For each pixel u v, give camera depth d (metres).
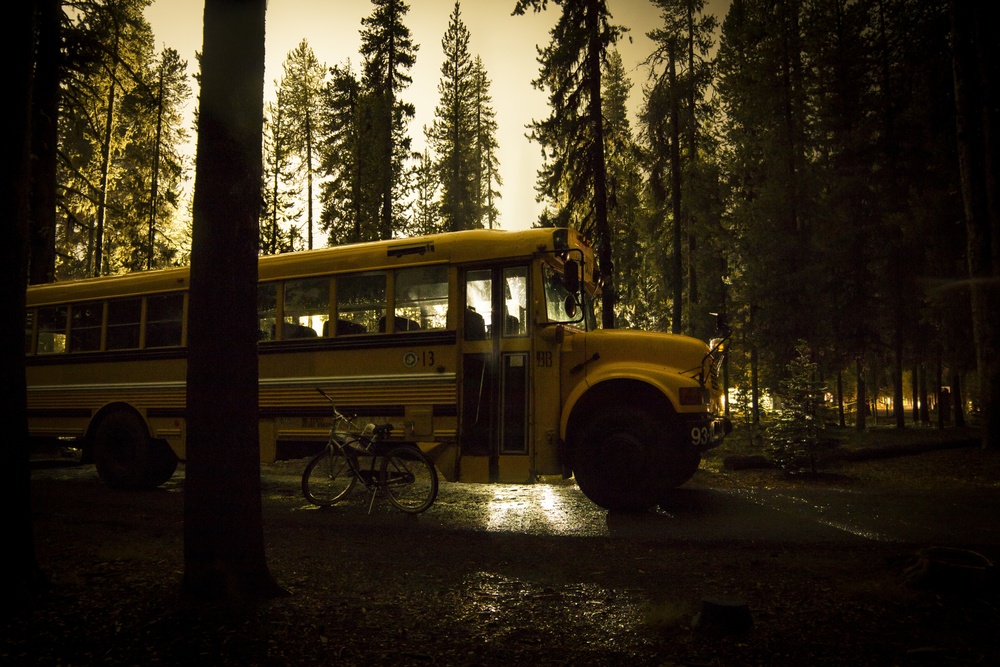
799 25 27.02
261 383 9.89
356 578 5.42
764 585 5.20
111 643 3.88
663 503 8.90
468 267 8.89
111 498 10.09
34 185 15.21
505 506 9.09
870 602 4.69
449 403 8.73
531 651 3.93
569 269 8.29
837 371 24.23
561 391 8.59
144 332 11.09
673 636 4.13
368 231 30.12
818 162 25.02
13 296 4.54
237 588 4.66
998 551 6.30
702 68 28.56
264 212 25.44
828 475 11.46
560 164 18.42
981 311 14.88
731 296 28.89
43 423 11.82
